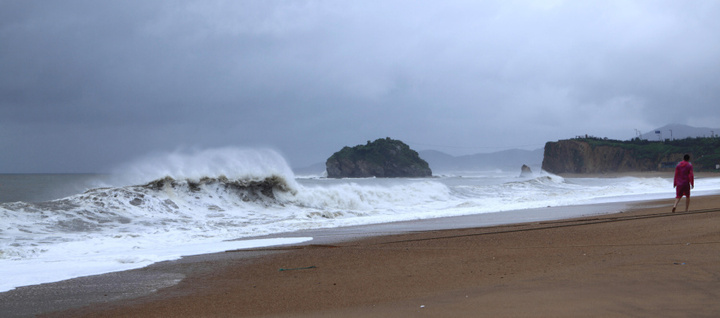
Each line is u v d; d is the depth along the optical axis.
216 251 9.34
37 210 15.23
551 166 152.50
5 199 26.09
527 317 3.71
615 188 31.95
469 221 14.30
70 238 12.30
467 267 6.27
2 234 12.35
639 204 17.83
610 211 15.19
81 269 7.45
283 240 10.91
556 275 5.24
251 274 6.73
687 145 132.50
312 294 5.24
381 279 5.84
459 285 5.18
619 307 3.79
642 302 3.89
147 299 5.40
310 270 6.79
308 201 22.97
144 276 6.82
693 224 8.98
